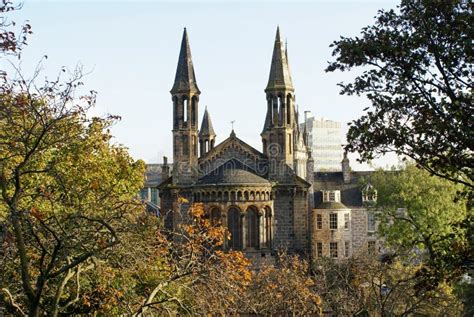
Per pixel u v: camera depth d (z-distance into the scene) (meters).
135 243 28.12
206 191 91.62
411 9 25.77
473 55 24.67
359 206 109.69
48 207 29.92
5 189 22.44
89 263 28.16
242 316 51.41
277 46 96.88
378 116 26.44
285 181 94.81
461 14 24.69
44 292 28.84
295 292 53.81
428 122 26.12
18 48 23.55
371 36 26.22
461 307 54.00
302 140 139.88
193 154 96.25
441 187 77.25
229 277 29.56
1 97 25.75
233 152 96.94
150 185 146.12
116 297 28.56
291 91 95.81
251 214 91.88
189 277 30.84
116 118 47.09
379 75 26.23
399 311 46.47
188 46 98.12
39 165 30.52
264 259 90.94
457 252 26.08
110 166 37.66
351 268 60.78
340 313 51.72
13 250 26.25
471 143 24.86
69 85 46.75
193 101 97.12
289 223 94.31
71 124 27.48
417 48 25.39
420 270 28.80
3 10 22.80
